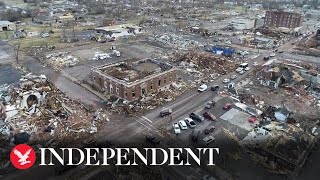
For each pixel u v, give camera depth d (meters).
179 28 146.50
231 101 58.47
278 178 35.75
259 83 69.38
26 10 180.38
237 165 38.09
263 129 46.28
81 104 54.56
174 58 89.44
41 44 105.50
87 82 66.62
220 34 133.88
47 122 46.84
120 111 52.38
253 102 57.97
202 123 49.12
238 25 150.75
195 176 35.78
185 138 44.41
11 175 34.53
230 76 74.50
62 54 92.00
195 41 115.94
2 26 130.50
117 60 87.19
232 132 46.28
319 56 99.56
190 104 56.59
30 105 51.16
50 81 67.19
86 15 185.88
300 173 37.00
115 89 57.78
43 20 160.38
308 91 65.12
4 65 79.50
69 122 47.19
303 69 78.69
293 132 45.72
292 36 135.88
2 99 53.22
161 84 61.91
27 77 66.12
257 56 96.94
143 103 55.56
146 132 45.72
